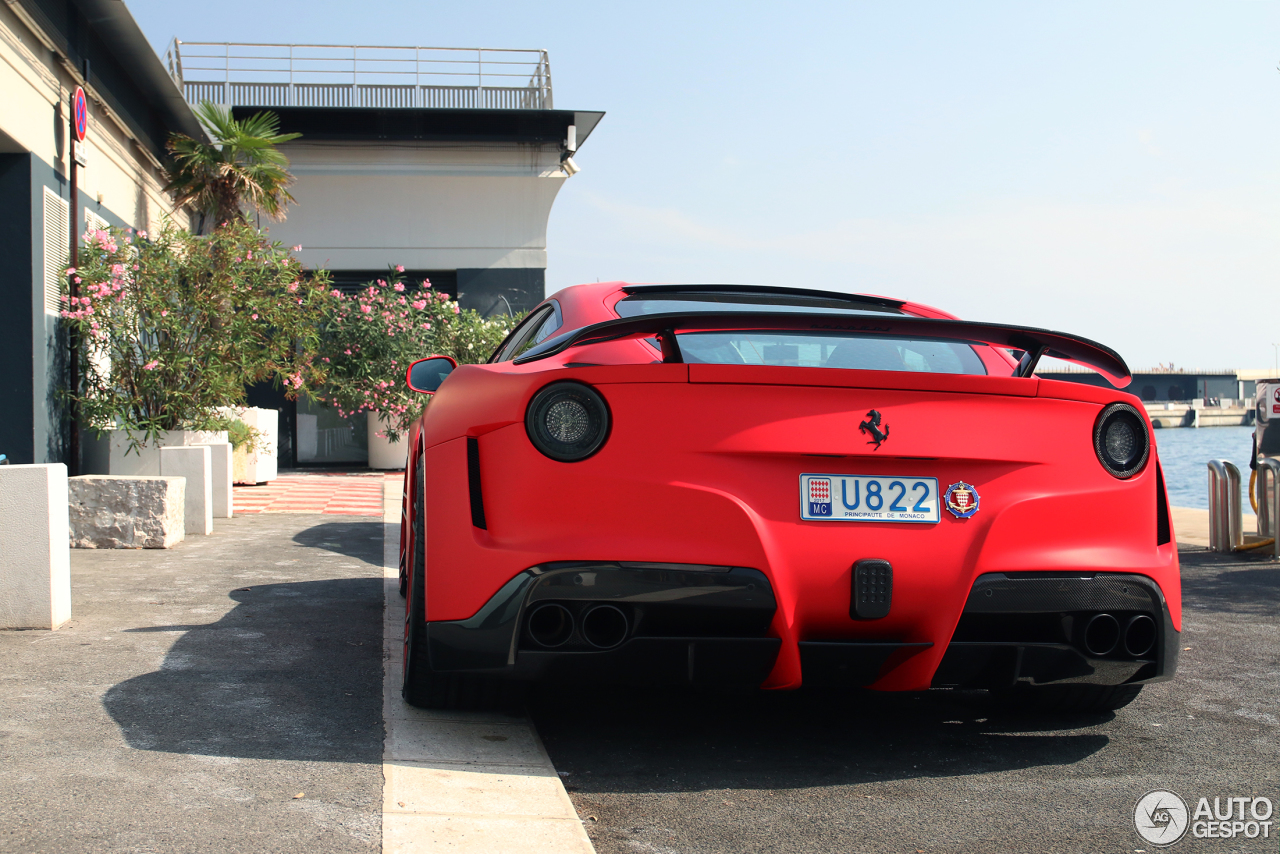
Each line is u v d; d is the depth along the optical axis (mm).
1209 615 4621
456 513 2248
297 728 2359
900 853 1844
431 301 15047
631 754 2404
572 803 2053
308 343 10805
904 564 2160
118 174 10555
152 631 3439
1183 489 28281
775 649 2152
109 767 2051
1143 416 2393
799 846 1865
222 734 2293
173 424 9414
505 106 16688
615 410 2141
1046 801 2135
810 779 2254
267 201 12828
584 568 2086
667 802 2084
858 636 2223
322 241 16109
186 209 13297
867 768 2342
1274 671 3457
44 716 2402
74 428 8680
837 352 2639
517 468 2168
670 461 2133
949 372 2648
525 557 2111
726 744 2504
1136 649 2334
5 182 7895
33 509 3443
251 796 1916
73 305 8508
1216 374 120875
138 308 9148
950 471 2217
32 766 2049
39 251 8094
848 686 2293
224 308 9742
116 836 1706
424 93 16531
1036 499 2232
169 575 4711
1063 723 2775
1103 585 2244
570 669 2164
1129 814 2061
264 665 2973
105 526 5668
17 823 1752
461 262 16391
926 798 2145
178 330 9273
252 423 10852
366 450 16031
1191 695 3111
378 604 4035
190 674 2844
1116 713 2891
